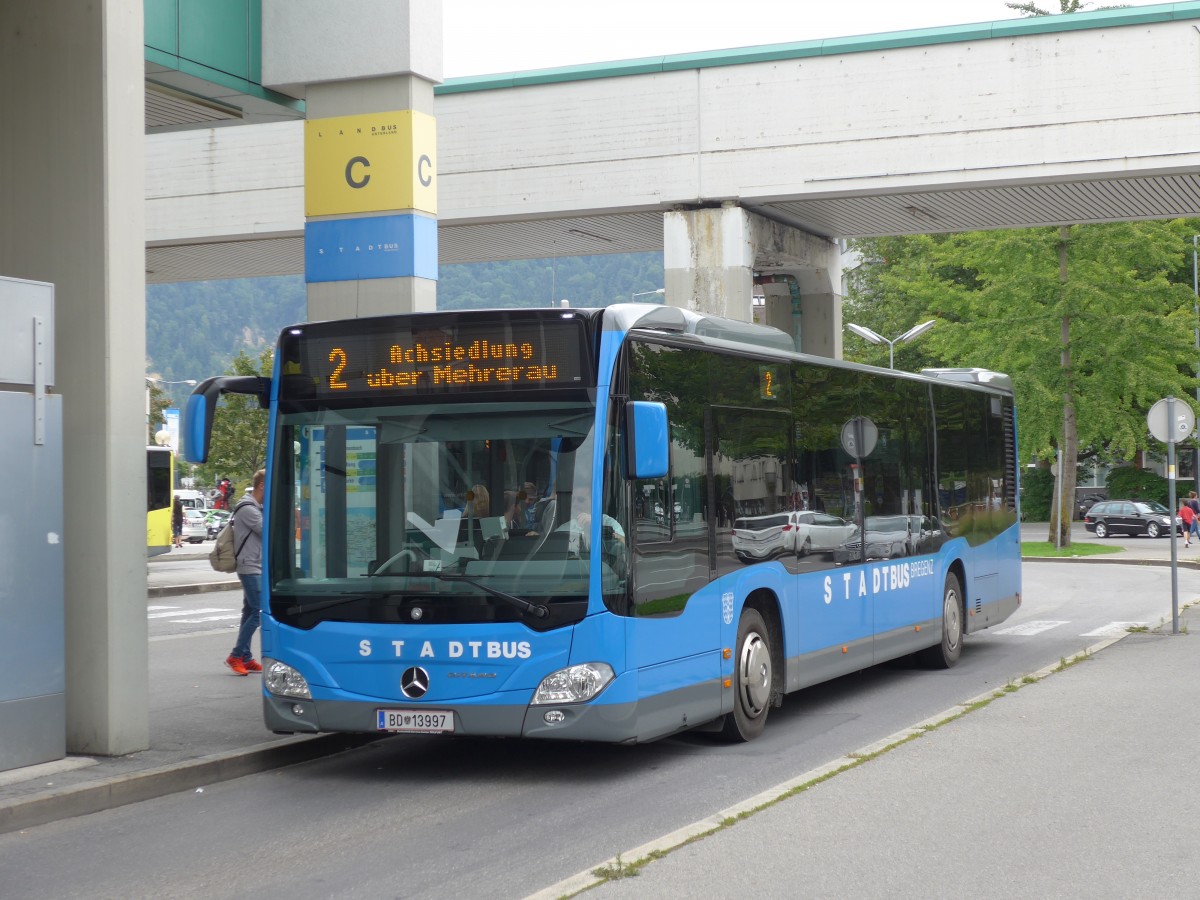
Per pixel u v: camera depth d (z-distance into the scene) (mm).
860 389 13203
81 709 9523
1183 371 45625
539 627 8797
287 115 16062
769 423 11219
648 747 10523
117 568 9539
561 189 27188
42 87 9648
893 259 70375
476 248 32406
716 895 6207
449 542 9031
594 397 8953
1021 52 24656
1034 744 10008
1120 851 6965
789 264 30703
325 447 9375
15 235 9703
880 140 25516
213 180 29172
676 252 26812
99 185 9516
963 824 7566
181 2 14102
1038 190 25781
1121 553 40938
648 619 9203
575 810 8320
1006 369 41531
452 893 6488
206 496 93875
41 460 9055
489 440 9055
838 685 14188
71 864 7234
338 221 14820
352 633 9109
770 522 11109
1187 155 23734
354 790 9086
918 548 14516
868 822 7621
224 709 11844
